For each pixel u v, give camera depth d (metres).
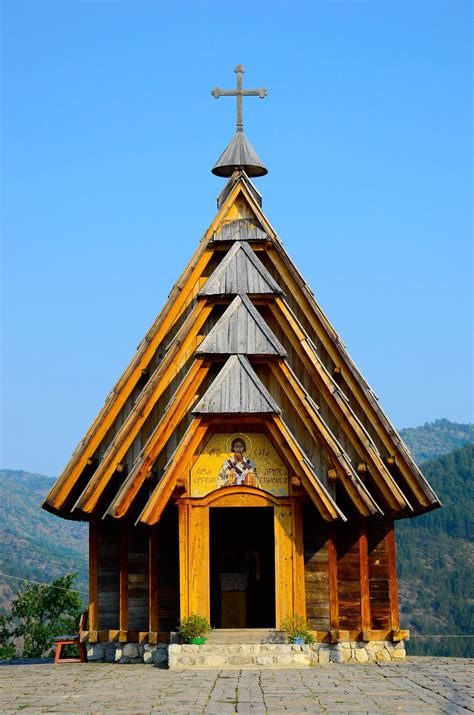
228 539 31.34
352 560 26.48
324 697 18.64
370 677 21.64
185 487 25.16
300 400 25.72
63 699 19.22
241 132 30.11
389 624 26.48
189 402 25.83
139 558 26.95
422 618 115.81
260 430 25.38
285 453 24.92
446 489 151.00
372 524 27.06
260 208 27.81
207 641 24.31
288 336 26.89
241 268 26.84
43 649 66.88
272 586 31.05
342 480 25.48
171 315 27.67
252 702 18.16
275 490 25.20
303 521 26.30
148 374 27.66
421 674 22.17
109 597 27.48
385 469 26.22
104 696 19.44
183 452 24.84
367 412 27.09
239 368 25.22
